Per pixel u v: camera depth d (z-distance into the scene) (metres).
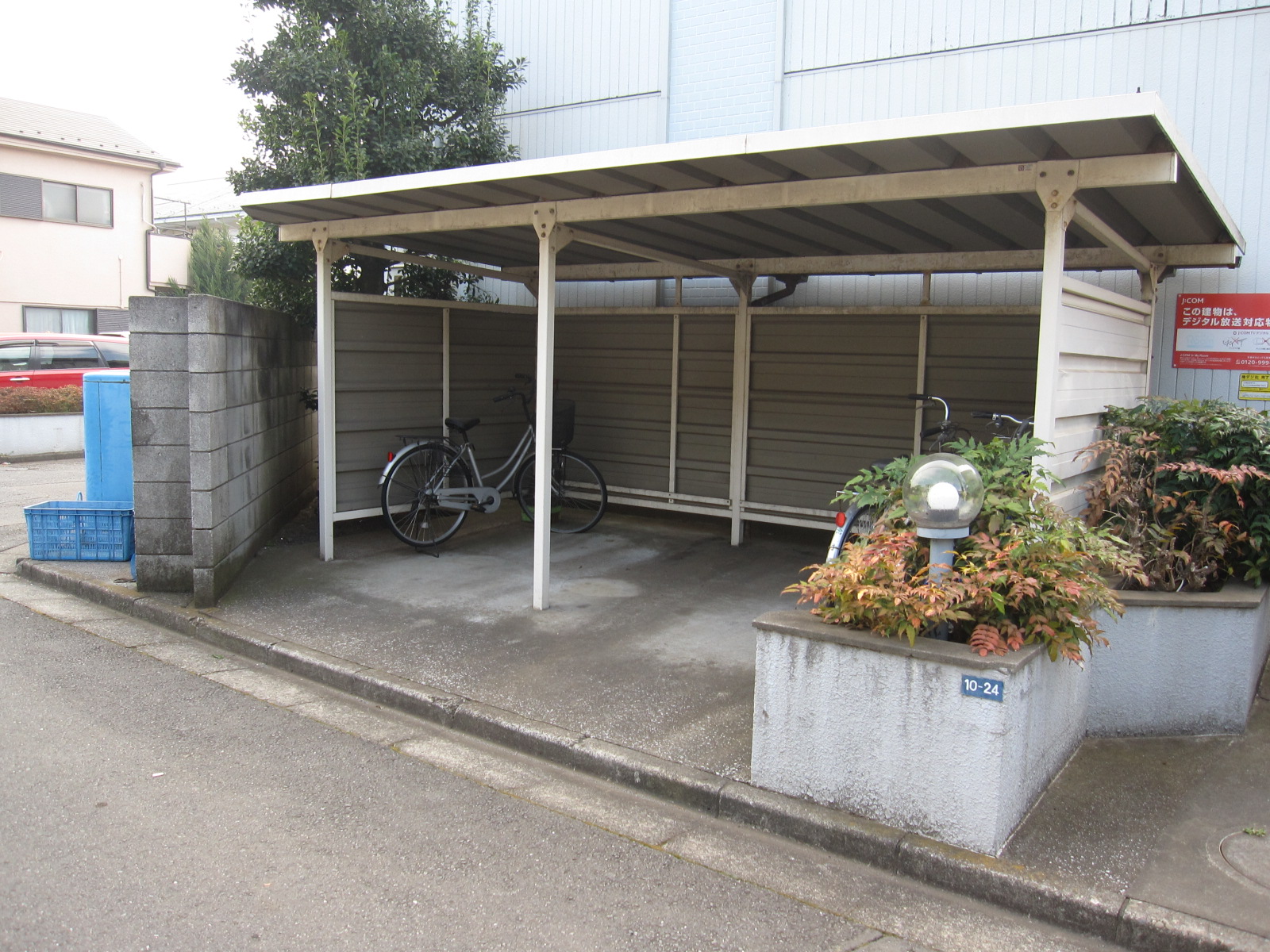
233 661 4.93
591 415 8.17
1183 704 3.94
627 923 2.72
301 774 3.64
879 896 2.90
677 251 6.69
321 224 6.29
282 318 7.23
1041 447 3.78
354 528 7.58
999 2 6.59
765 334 7.17
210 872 2.89
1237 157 5.93
